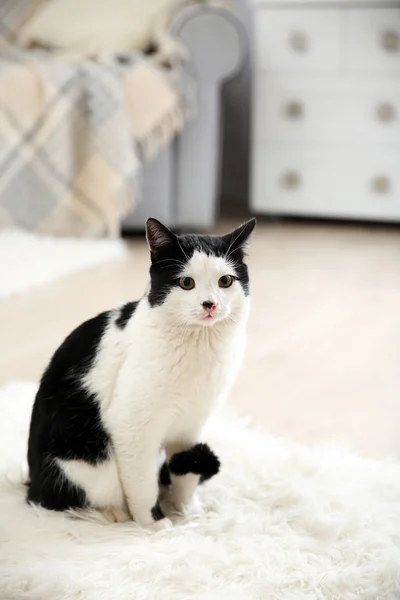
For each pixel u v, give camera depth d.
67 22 3.77
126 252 3.30
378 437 1.73
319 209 3.91
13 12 3.97
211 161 3.50
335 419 1.82
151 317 1.26
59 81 3.24
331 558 1.24
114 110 3.27
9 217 3.30
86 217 3.34
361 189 3.82
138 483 1.31
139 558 1.21
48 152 3.27
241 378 2.05
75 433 1.30
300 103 3.79
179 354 1.25
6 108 3.23
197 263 1.25
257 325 2.48
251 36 4.34
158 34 3.52
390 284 2.94
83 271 3.00
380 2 3.55
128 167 3.31
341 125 3.76
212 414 1.37
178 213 3.56
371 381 2.04
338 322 2.51
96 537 1.28
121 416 1.27
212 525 1.33
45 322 2.44
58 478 1.33
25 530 1.29
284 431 1.75
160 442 1.32
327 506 1.38
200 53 3.38
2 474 1.49
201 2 3.45
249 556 1.23
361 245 3.55
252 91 4.15
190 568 1.19
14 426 1.69
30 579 1.15
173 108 3.34
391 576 1.18
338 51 3.67
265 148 3.90
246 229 1.30
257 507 1.39
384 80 3.65
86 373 1.31
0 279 2.81
